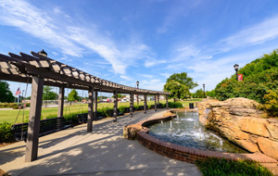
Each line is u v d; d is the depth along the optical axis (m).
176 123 8.62
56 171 2.61
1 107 19.66
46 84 5.88
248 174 2.23
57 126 6.21
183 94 26.55
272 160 2.62
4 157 3.30
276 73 5.23
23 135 4.12
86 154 3.43
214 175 2.28
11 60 2.78
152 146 3.69
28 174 2.51
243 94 6.48
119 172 2.55
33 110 3.20
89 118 5.87
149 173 2.50
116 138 4.88
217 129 5.99
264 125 3.11
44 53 3.67
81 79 4.83
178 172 2.52
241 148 4.00
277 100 3.58
